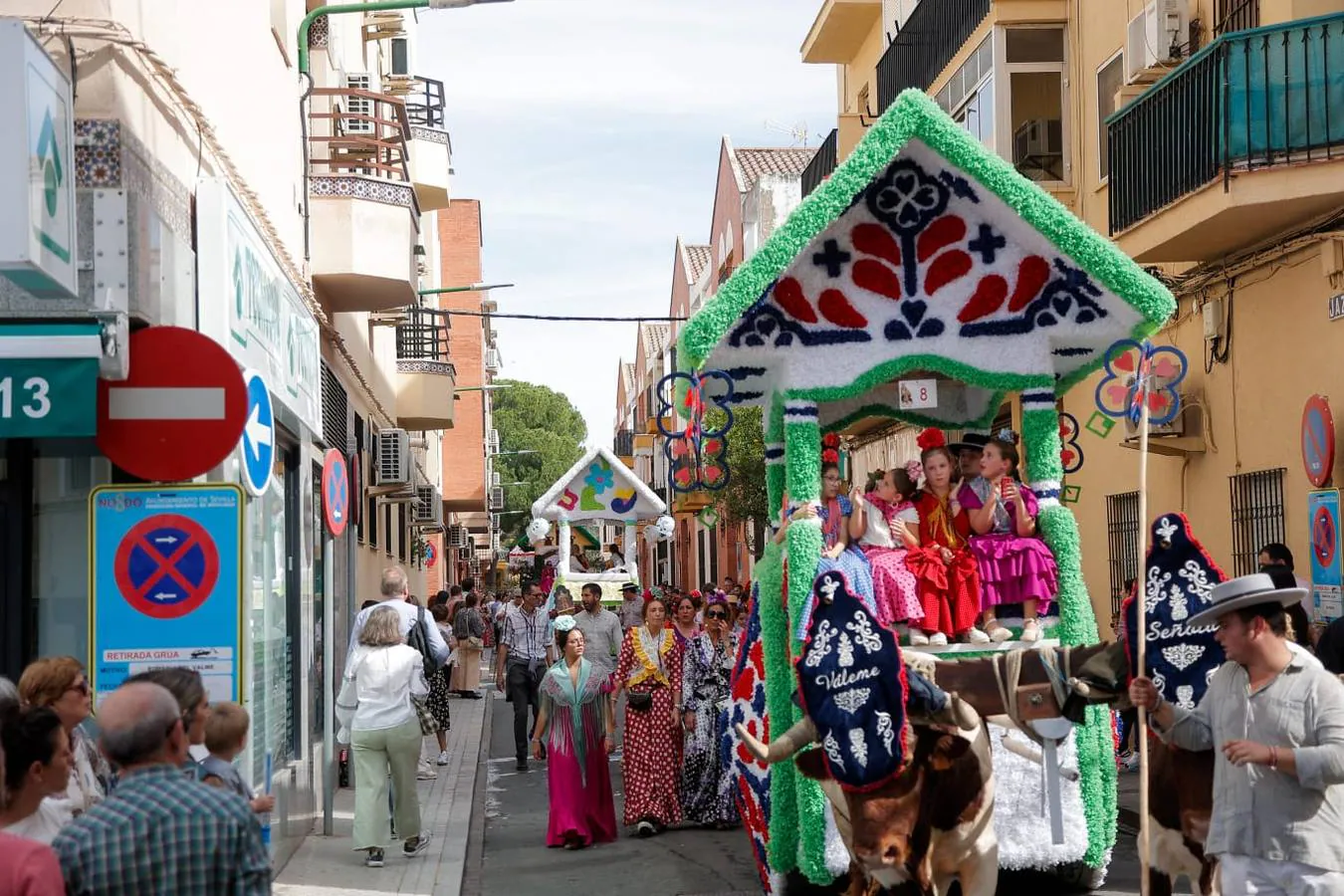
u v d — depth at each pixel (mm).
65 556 8867
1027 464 9719
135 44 7945
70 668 6293
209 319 9406
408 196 17125
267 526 10844
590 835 13023
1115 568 18766
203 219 9445
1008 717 8055
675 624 14047
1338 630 9852
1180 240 14758
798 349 9719
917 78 24500
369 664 11906
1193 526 16484
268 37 13289
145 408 8039
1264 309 14711
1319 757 5898
